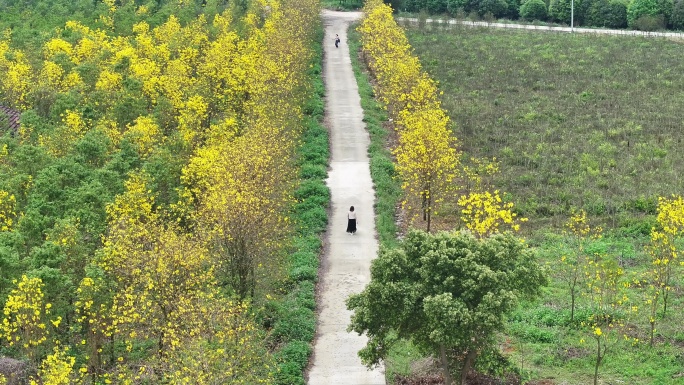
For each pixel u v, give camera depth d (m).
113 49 62.44
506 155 55.09
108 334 27.50
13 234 31.64
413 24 100.81
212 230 31.97
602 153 54.38
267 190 35.91
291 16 76.25
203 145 45.00
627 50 84.19
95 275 27.84
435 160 40.94
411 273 26.19
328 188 49.25
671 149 55.19
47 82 54.44
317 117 63.31
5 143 43.81
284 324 32.78
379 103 66.81
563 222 44.44
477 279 24.75
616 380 29.44
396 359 31.06
